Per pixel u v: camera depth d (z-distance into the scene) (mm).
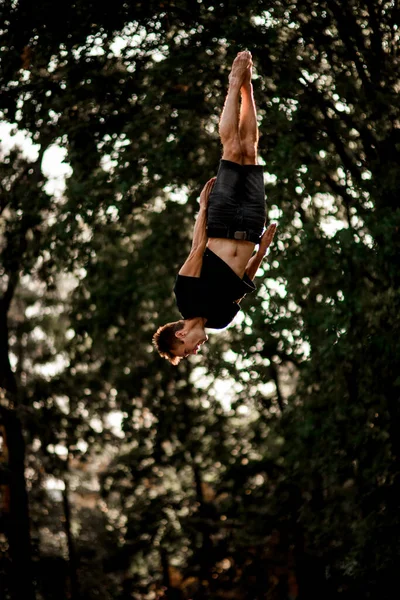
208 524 23312
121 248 18938
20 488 20625
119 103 15008
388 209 13625
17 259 16953
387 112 13992
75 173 15719
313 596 20656
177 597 25375
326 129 14742
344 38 14500
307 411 14961
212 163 15367
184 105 14484
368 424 14500
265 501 21266
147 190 15727
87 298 18969
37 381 21562
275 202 14070
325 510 16891
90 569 25828
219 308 6637
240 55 6715
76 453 21562
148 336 19734
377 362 13789
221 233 6566
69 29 14883
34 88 15281
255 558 23625
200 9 14500
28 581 20312
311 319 14117
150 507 23938
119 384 20922
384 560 14328
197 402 22141
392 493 14648
